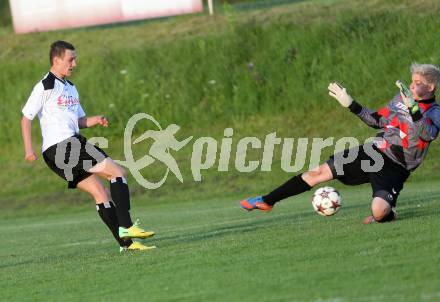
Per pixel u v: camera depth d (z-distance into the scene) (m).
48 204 56.50
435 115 24.08
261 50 68.69
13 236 39.22
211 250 22.91
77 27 77.25
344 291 15.89
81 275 21.31
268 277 17.97
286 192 25.83
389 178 24.61
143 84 68.44
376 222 25.11
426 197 35.53
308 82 65.12
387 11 68.06
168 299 16.84
